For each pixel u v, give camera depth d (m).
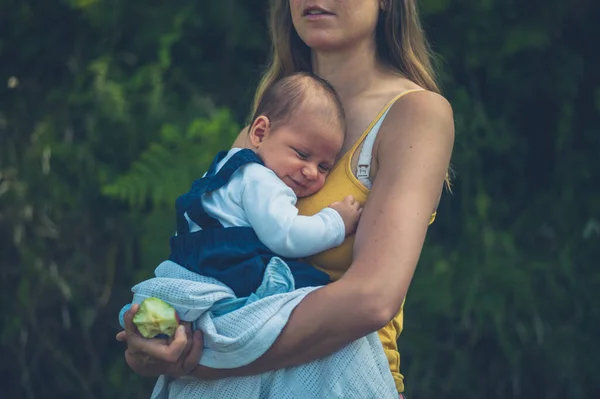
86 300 7.17
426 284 6.58
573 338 6.85
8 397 7.20
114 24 7.22
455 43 7.04
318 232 3.24
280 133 3.39
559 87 7.09
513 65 7.14
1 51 7.45
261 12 7.43
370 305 3.05
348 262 3.33
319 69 3.72
